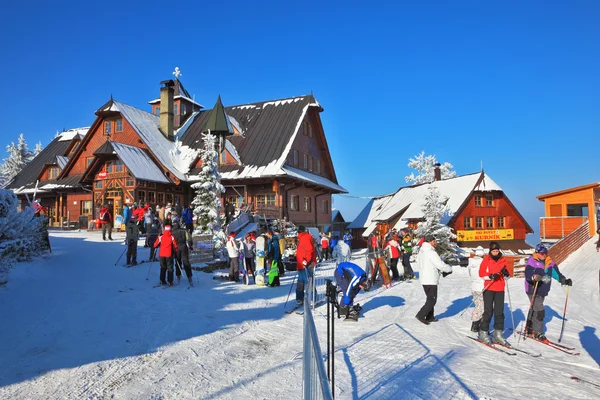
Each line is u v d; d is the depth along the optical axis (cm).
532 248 3809
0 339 725
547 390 577
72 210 3572
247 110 4059
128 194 3036
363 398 530
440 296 1377
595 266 2125
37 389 548
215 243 1977
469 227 3625
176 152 3588
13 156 6400
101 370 619
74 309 938
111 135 3622
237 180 3259
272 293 1300
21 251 1404
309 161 3850
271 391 560
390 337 838
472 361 700
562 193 2900
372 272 1620
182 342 767
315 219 3909
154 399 532
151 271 1512
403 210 4244
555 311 1207
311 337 376
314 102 3809
